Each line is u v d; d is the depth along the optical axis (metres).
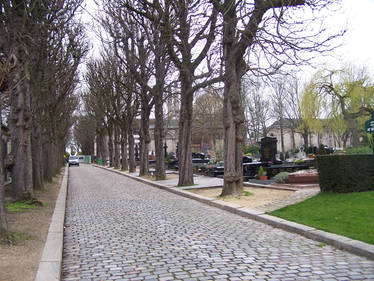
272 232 7.53
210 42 16.50
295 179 14.88
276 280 4.59
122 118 39.69
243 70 13.04
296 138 77.88
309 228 7.19
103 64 32.41
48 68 15.27
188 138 18.38
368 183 10.62
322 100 36.75
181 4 14.91
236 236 7.26
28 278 4.57
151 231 8.00
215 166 27.28
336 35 11.21
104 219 9.89
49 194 15.66
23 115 11.69
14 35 9.92
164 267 5.27
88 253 6.29
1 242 6.20
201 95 46.72
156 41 19.70
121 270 5.20
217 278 4.72
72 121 48.56
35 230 7.73
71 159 72.50
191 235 7.46
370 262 5.25
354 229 6.75
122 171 38.38
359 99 33.81
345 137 48.94
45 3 11.90
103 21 22.81
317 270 4.96
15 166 11.69
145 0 15.59
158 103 23.45
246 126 46.84
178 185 18.25
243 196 12.55
